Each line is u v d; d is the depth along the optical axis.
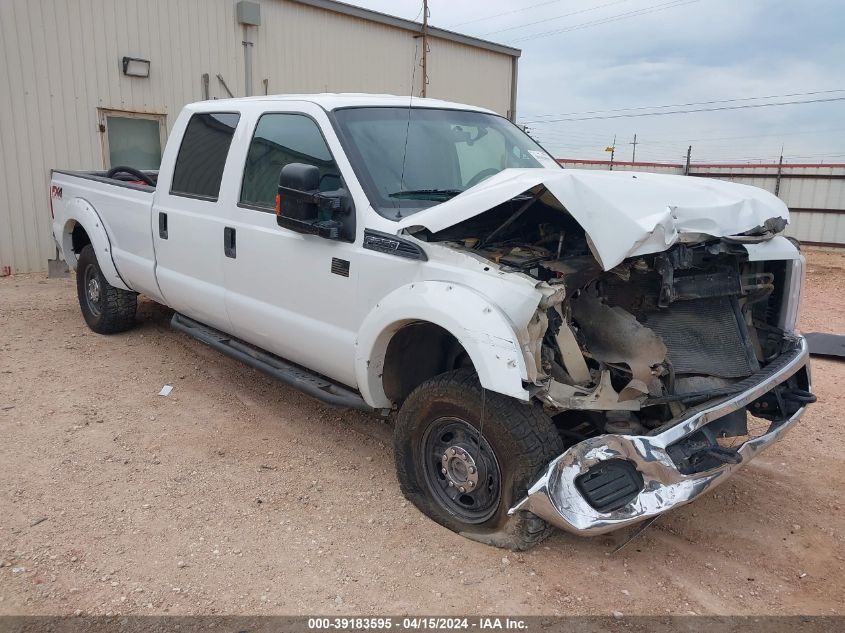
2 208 9.88
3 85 9.62
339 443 4.57
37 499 3.71
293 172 3.69
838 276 12.57
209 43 11.62
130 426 4.70
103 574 3.11
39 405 4.97
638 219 3.07
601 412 3.39
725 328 3.51
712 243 3.37
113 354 6.15
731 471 3.19
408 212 3.72
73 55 10.19
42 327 6.96
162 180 5.38
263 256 4.34
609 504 2.95
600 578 3.22
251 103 4.75
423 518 3.66
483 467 3.34
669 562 3.38
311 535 3.49
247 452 4.39
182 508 3.70
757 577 3.29
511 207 3.81
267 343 4.54
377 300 3.63
